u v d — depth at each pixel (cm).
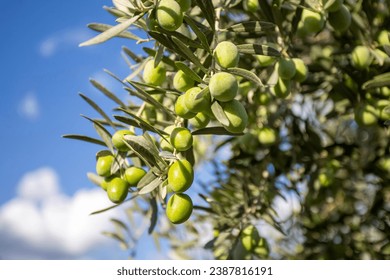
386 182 96
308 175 95
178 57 74
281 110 90
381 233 99
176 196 66
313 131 93
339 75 87
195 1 69
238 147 97
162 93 72
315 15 76
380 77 73
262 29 70
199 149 106
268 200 90
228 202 92
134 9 67
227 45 66
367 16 81
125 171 71
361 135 99
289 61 75
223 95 63
